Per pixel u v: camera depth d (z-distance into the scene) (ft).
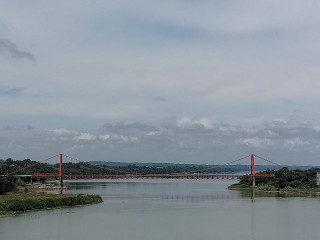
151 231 464.65
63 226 490.08
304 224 512.22
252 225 505.66
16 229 467.93
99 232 456.04
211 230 472.03
